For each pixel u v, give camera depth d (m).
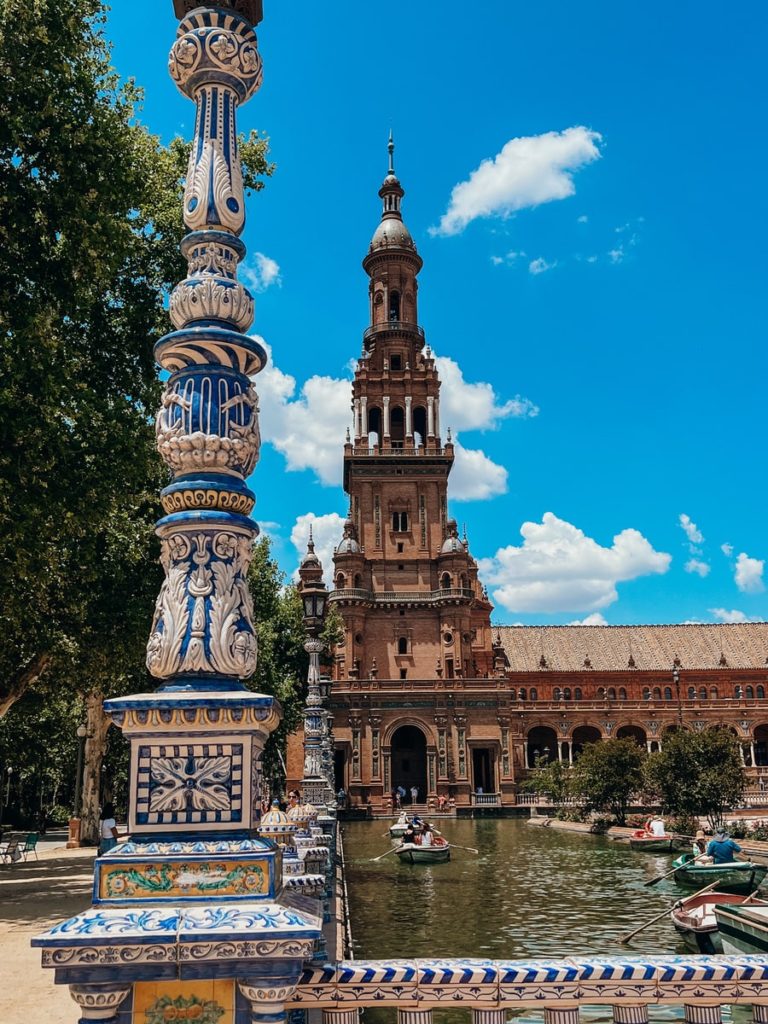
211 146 4.74
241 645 4.02
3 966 11.52
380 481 85.56
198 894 3.57
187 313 4.40
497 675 80.50
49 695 33.34
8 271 17.27
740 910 10.98
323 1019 4.01
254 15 5.23
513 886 28.27
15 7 17.03
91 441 18.86
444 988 4.03
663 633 108.56
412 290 93.88
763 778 81.19
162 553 4.32
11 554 17.41
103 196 18.33
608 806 53.41
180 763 3.75
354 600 80.88
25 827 64.94
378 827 63.12
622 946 18.50
